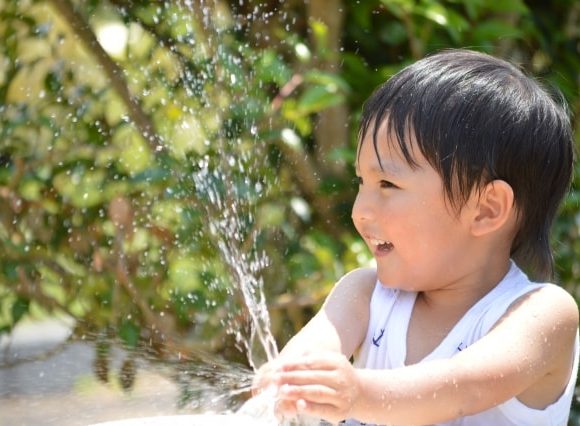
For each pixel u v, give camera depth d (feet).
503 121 9.45
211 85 15.61
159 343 15.31
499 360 8.82
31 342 16.20
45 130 15.90
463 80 9.53
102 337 15.48
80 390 14.46
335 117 16.75
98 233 15.72
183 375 14.73
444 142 9.27
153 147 15.55
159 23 15.94
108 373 14.99
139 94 15.98
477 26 16.55
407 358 9.67
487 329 9.39
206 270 15.43
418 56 16.35
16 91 15.97
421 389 8.50
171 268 15.53
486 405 8.74
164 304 15.42
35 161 15.81
